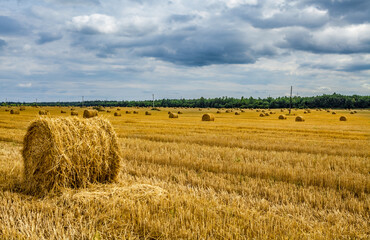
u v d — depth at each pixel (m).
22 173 7.73
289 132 21.88
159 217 5.17
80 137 7.35
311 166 9.95
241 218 5.29
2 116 40.38
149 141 15.40
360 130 24.53
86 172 7.39
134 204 5.66
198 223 4.96
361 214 5.87
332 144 15.40
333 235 4.76
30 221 4.88
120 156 8.11
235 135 19.09
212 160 10.39
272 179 8.39
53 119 7.22
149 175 8.88
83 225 4.94
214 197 6.47
